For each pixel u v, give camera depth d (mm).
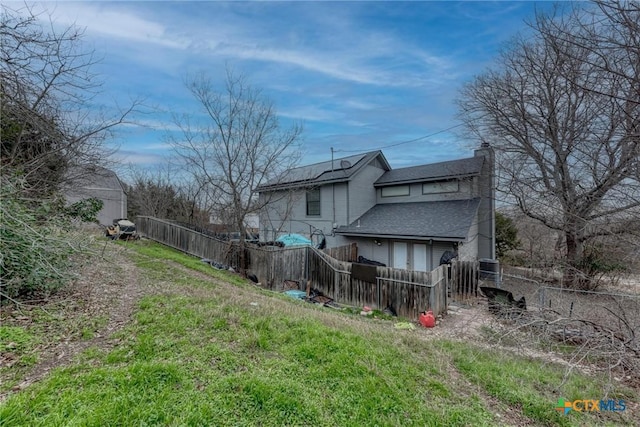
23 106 5160
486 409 2873
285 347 3527
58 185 6707
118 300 4742
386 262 13234
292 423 2344
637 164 5508
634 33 3646
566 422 2770
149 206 20656
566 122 9055
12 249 3859
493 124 11703
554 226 9266
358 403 2670
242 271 10961
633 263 5910
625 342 3977
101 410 2176
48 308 4090
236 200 11164
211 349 3266
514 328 4680
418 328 7000
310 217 16344
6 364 2721
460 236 10438
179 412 2266
